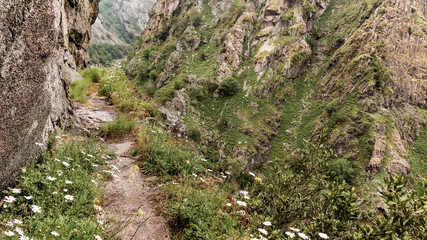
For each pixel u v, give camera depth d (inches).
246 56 3624.5
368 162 2010.3
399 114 2532.0
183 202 137.8
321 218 117.3
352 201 117.8
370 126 2268.7
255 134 2704.2
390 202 115.2
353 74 2834.6
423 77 2802.7
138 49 5915.4
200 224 119.7
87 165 163.3
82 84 429.4
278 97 3149.6
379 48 2906.0
